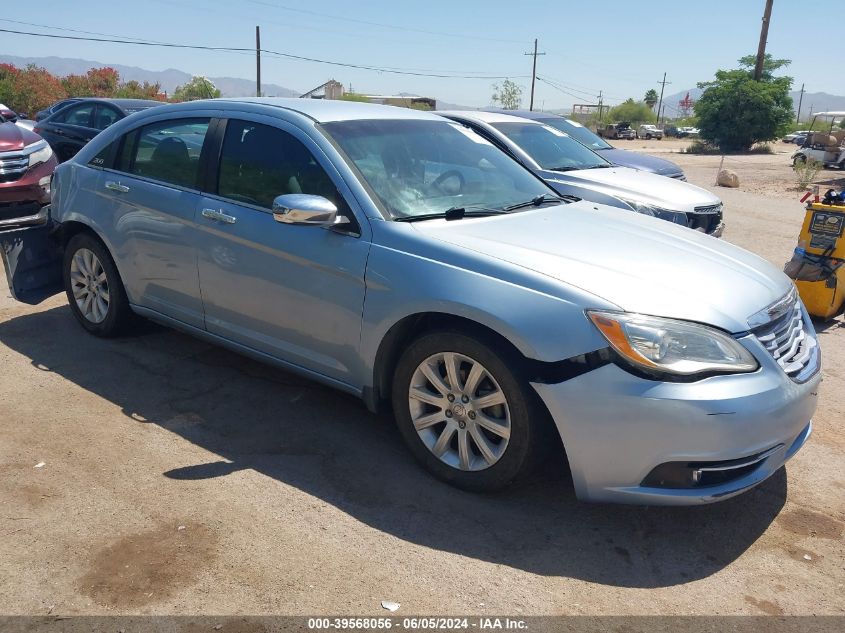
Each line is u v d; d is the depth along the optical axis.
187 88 47.19
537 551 2.94
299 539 2.95
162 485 3.31
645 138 72.38
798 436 3.22
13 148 7.07
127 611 2.52
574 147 8.57
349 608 2.57
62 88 37.94
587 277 3.06
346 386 3.66
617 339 2.83
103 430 3.80
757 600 2.70
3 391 4.22
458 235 3.38
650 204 7.20
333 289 3.53
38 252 5.38
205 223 4.06
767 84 43.28
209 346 4.99
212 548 2.87
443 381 3.32
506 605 2.62
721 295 3.10
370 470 3.51
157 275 4.42
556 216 3.89
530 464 3.10
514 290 3.03
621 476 2.90
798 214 13.05
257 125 4.04
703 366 2.82
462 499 3.29
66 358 4.73
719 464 2.84
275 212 3.41
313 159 3.74
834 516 3.27
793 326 3.34
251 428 3.88
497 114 8.75
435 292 3.16
